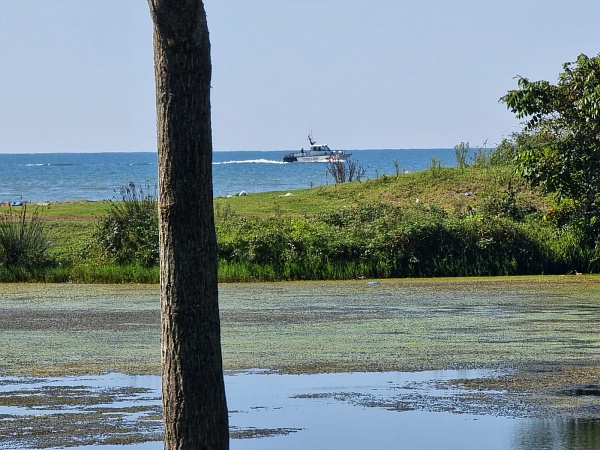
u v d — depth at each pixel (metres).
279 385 45.97
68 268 93.19
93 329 63.91
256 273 90.94
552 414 40.31
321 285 87.25
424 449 35.12
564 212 99.69
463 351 54.66
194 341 25.98
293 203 136.50
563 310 70.88
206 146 25.97
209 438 26.19
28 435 37.28
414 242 93.69
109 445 35.84
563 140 95.94
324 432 37.53
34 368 50.62
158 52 25.69
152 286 87.81
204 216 25.97
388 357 52.88
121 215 96.88
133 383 46.78
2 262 93.56
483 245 93.81
